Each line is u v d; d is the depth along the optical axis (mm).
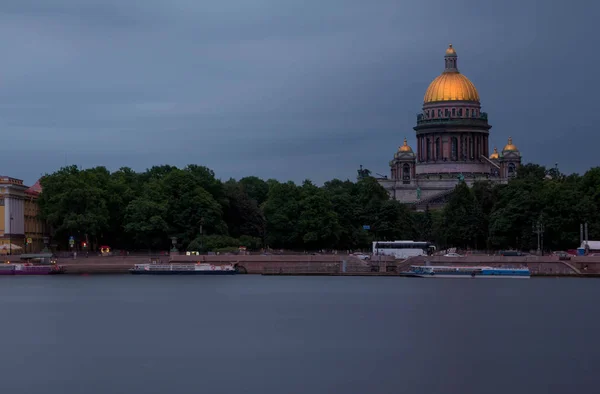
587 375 119000
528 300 190750
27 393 111688
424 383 115000
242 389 112438
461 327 153375
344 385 114062
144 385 114562
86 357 129625
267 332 148875
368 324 156750
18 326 155375
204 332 148875
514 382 115562
